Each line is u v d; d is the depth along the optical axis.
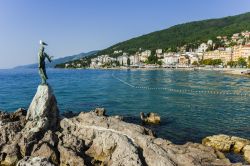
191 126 54.16
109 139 33.47
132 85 130.50
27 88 118.75
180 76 186.25
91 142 35.69
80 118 41.59
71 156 31.95
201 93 99.88
